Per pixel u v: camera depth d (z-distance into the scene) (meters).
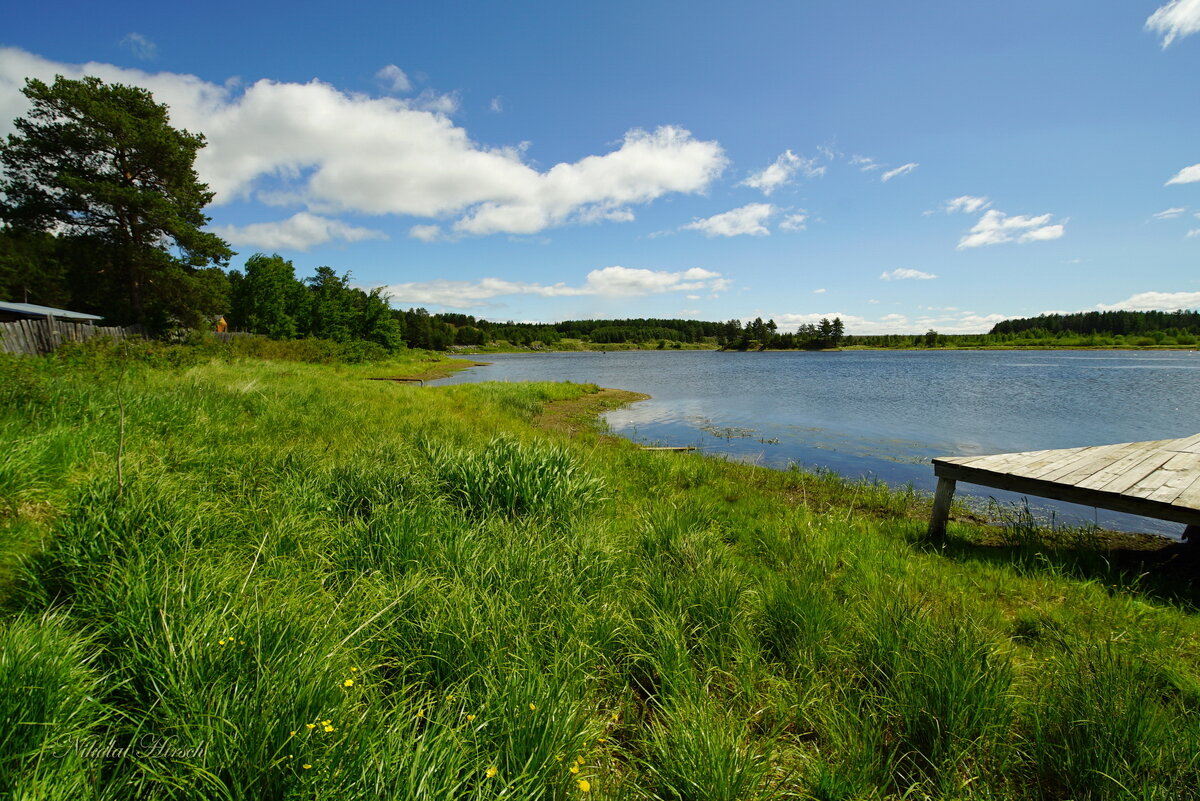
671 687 2.65
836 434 14.83
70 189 22.09
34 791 1.47
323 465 5.29
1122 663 3.00
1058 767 2.32
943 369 49.16
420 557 3.52
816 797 2.16
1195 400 22.80
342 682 2.11
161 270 25.75
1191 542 5.67
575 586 3.41
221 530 3.45
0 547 2.83
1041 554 5.15
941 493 5.76
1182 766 2.18
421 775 1.71
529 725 2.07
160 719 1.87
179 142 25.61
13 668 1.78
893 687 2.66
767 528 5.48
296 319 42.97
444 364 56.75
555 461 5.63
